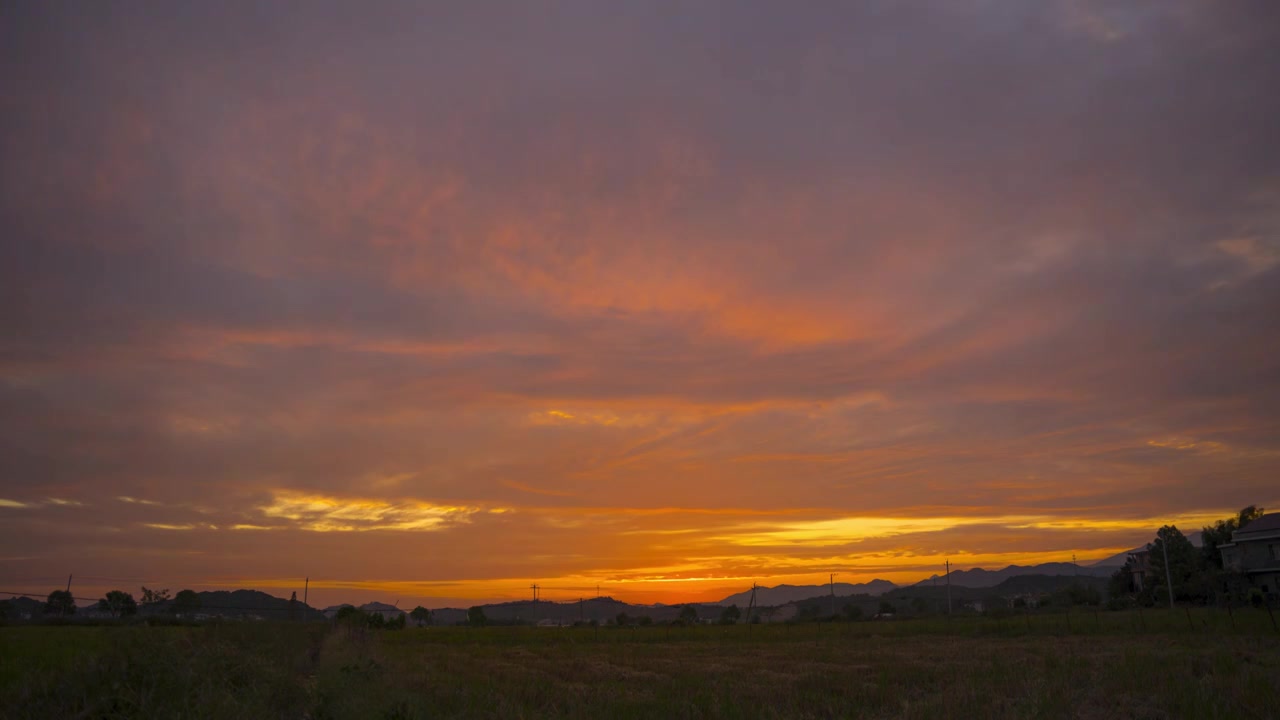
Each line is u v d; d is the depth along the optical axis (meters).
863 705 16.44
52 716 10.57
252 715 11.17
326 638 28.33
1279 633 35.47
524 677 21.59
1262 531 68.38
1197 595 67.88
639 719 14.39
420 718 12.36
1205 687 16.75
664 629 62.88
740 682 21.06
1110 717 14.46
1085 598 80.88
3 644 21.16
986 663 25.80
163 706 10.59
